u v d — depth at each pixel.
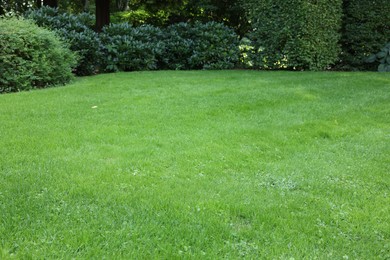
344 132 3.83
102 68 9.20
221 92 5.74
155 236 1.92
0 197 2.26
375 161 3.06
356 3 9.07
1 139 3.37
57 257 1.72
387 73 7.99
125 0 18.52
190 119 4.19
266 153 3.23
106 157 3.02
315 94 5.64
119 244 1.83
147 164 2.88
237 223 2.09
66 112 4.42
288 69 9.40
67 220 2.03
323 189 2.52
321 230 2.01
